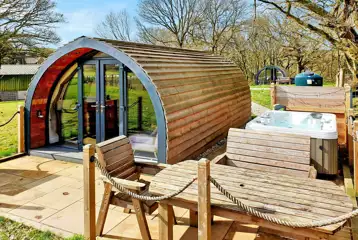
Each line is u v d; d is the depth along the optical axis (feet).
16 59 79.05
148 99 18.74
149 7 97.14
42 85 21.52
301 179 10.22
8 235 11.43
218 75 27.43
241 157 15.02
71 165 19.56
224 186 9.63
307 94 27.86
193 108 20.07
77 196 14.88
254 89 67.31
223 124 26.12
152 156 19.01
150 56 19.74
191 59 25.73
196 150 20.75
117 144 12.04
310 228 7.67
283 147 14.35
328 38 22.43
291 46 43.57
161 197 9.07
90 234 10.64
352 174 17.84
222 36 94.38
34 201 14.30
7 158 20.40
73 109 22.31
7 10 57.72
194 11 93.25
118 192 11.62
